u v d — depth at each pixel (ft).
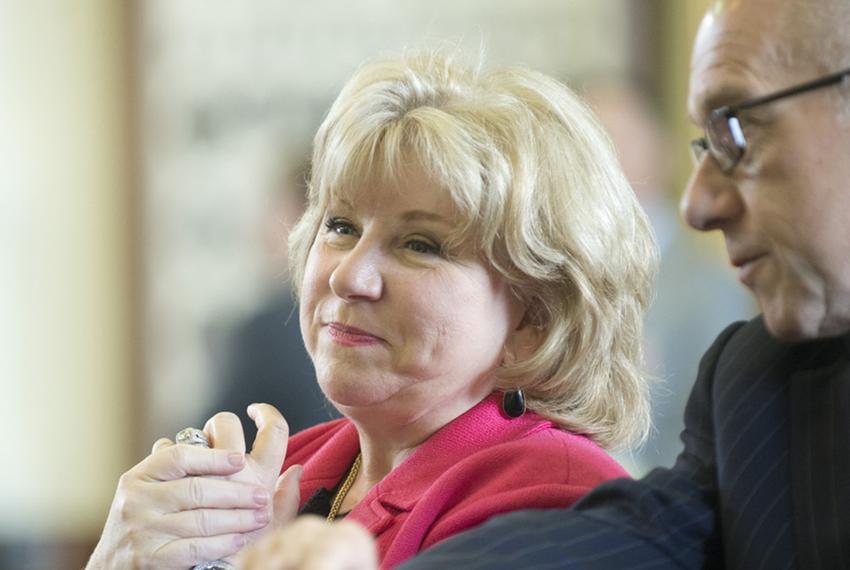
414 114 15.01
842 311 11.93
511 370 15.49
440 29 42.34
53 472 45.39
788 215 11.75
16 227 44.98
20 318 45.11
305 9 43.45
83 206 44.96
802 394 13.08
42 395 45.24
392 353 15.03
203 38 44.29
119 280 45.06
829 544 12.26
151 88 44.60
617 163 16.10
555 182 15.25
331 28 43.32
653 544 12.87
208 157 44.37
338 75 43.32
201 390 44.47
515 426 15.60
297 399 32.50
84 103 44.88
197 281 44.62
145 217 44.83
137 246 44.91
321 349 15.34
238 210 44.19
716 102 12.00
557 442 15.17
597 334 15.60
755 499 12.84
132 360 45.06
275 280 34.58
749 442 13.12
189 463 14.99
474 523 14.29
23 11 44.62
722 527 13.09
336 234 15.56
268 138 43.96
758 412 13.24
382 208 14.97
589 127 15.84
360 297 14.96
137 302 45.03
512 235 14.92
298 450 17.93
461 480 14.85
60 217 45.03
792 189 11.71
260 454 15.69
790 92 11.66
